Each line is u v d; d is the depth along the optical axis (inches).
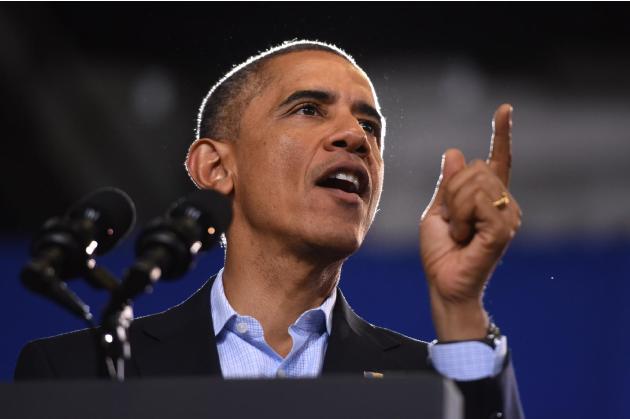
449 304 203.6
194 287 405.1
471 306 203.0
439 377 134.1
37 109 553.3
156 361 230.2
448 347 191.2
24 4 544.4
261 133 246.5
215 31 531.5
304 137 240.7
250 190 244.7
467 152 547.8
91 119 554.9
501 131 212.8
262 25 516.7
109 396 139.6
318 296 243.1
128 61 557.6
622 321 421.7
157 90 553.3
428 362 197.8
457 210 203.2
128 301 162.6
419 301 428.5
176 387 138.3
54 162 556.4
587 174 541.0
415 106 549.6
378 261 435.5
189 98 549.6
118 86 554.3
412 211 521.0
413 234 504.1
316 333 241.8
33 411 140.5
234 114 257.3
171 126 550.6
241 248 246.4
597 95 557.6
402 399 133.5
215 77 545.0
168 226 166.1
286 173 239.3
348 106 250.1
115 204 177.5
